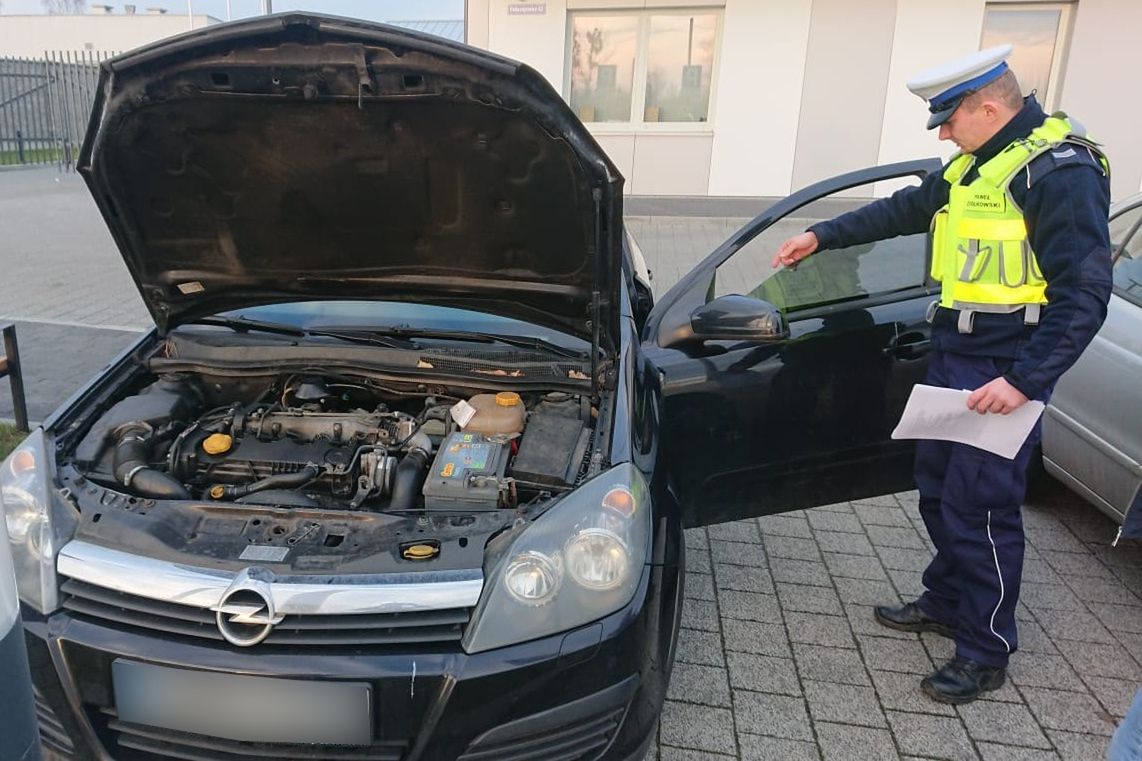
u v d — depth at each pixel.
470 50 1.79
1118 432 3.05
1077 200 2.13
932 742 2.43
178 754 1.83
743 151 10.36
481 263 2.51
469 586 1.80
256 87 1.95
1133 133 9.41
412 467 2.26
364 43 1.81
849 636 2.92
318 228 2.46
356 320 2.85
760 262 3.16
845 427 3.11
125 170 2.23
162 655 1.76
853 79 9.87
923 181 2.67
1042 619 3.04
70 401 2.47
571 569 1.88
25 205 12.00
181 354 2.69
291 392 2.67
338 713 1.74
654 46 10.34
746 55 10.01
